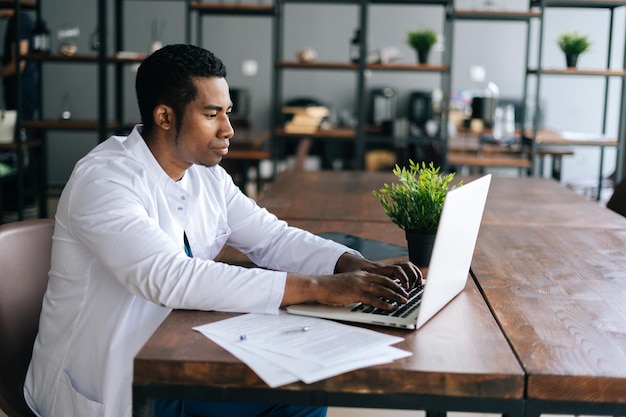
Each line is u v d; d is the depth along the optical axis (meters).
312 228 2.47
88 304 1.60
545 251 2.19
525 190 3.46
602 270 1.97
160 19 8.11
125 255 1.51
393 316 1.49
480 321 1.51
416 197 1.87
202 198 1.82
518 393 1.25
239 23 8.27
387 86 8.27
